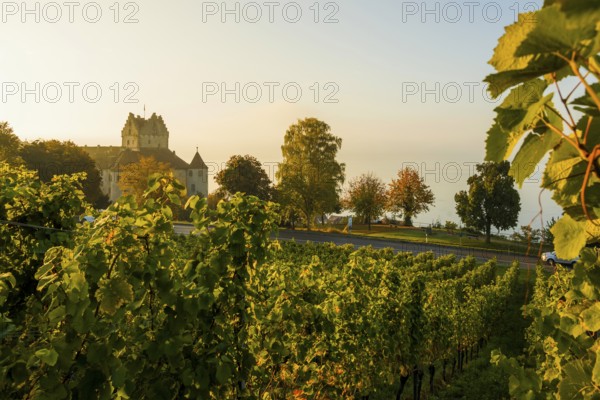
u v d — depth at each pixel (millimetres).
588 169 781
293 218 55188
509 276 20031
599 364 1229
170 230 3582
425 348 9047
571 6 570
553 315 2738
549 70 678
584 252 1483
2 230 5898
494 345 13656
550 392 2484
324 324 6102
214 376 3996
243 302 4465
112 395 3420
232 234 4332
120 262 3365
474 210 43906
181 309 3648
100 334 3146
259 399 5301
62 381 3043
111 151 133125
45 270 3076
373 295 8039
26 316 5125
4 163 6535
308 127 51562
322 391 6648
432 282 13078
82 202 6629
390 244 42438
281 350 5527
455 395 9477
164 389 3586
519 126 771
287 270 6000
